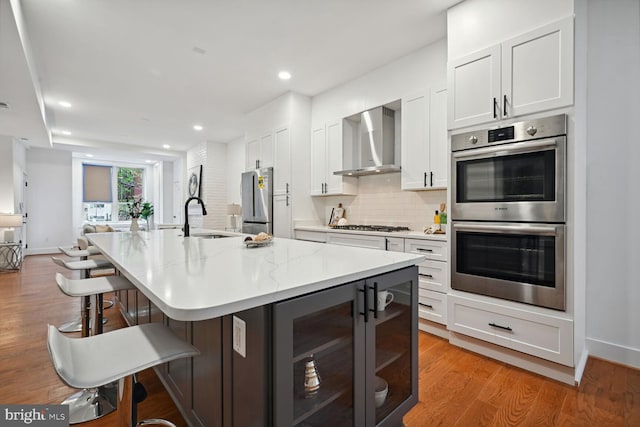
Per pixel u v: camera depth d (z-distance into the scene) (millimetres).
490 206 2207
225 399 1071
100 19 2592
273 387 883
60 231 7914
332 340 1066
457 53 2406
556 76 1924
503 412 1645
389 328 1372
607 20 2184
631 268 2119
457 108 2389
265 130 4602
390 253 1638
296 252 1690
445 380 1958
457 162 2395
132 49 3082
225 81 3840
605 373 2029
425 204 3383
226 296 829
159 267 1257
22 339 2506
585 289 2268
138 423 1297
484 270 2254
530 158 2025
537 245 2000
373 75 3561
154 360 921
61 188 7906
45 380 1918
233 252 1711
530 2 2039
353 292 1132
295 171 4145
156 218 9688
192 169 7797
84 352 948
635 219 2102
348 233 3393
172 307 746
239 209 6203
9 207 5711
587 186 2264
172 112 4996
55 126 5840
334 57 3281
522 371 2068
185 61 3340
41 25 2660
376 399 1306
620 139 2148
